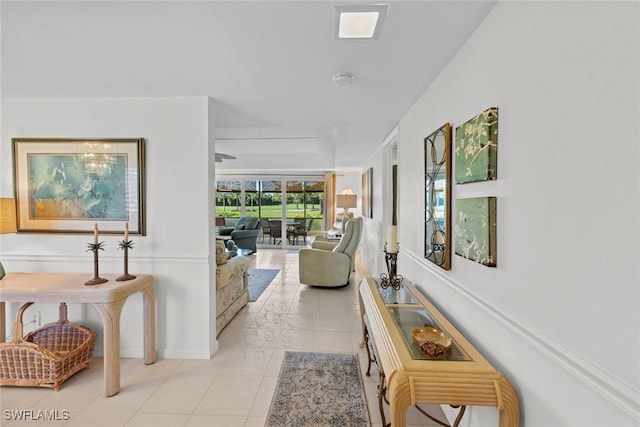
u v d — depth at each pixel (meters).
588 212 0.86
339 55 1.79
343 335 3.03
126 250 2.40
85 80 2.18
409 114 2.83
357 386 2.20
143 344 2.57
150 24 1.47
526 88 1.12
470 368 1.22
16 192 2.61
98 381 2.26
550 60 1.00
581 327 0.88
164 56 1.81
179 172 2.57
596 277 0.83
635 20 0.72
